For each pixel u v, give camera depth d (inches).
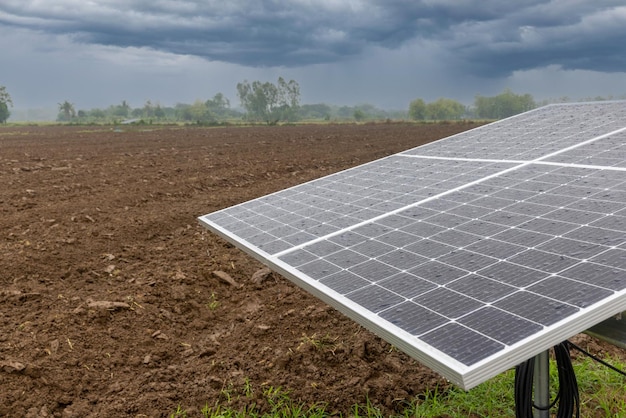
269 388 224.1
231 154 894.4
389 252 155.3
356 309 126.9
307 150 983.0
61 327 261.4
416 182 223.6
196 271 343.3
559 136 241.6
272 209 235.1
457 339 106.0
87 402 213.8
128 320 276.8
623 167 174.6
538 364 151.1
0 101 4559.5
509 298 116.0
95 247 372.2
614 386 223.0
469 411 207.3
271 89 6013.8
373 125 2559.1
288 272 158.7
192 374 235.3
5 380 217.9
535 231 145.0
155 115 6791.3
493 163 222.5
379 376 233.8
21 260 336.8
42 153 889.5
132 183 595.5
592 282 113.1
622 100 282.8
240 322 286.2
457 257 141.5
